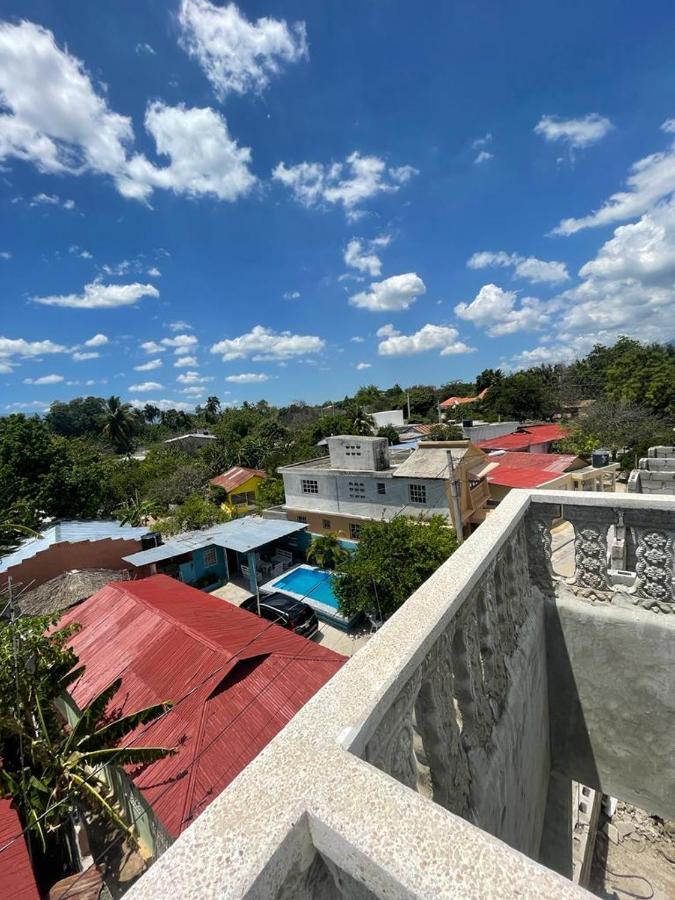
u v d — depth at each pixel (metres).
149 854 7.00
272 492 28.23
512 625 3.20
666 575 3.41
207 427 75.44
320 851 1.05
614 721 3.78
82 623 10.71
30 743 6.81
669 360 40.41
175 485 32.38
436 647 1.89
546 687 3.99
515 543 3.43
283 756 1.22
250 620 10.23
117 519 28.22
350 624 14.10
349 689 1.45
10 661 7.64
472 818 2.13
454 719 2.03
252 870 0.91
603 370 53.94
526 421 47.25
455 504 12.73
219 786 6.14
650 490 8.02
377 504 18.09
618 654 3.66
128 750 6.39
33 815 6.38
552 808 3.92
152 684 8.11
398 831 0.96
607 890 4.28
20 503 20.33
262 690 7.62
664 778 3.63
